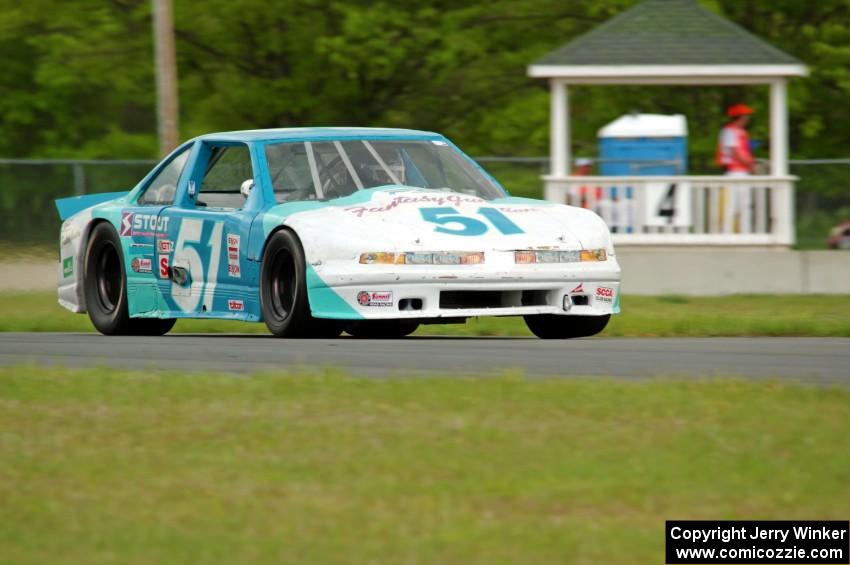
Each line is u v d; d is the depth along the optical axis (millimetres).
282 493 16875
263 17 90188
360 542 14906
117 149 98125
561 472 17531
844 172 66500
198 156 38062
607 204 65812
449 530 15289
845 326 39375
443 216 32812
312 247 32250
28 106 102062
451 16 89875
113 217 39750
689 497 16578
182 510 16250
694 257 64250
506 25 93750
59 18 94938
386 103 94188
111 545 14977
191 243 36594
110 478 17766
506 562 14266
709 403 21609
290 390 23094
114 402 22578
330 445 19156
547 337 35844
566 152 67125
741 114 66000
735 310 53062
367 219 32375
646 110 92688
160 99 71562
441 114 96562
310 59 91000
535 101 94062
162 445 19500
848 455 18219
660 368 26844
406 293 31312
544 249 32500
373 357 28688
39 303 57125
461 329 41281
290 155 35781
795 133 94688
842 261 63531
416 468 17828
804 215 67000
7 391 23797
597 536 15156
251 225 34406
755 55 65375
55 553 14781
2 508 16516
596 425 20141
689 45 66062
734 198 65125
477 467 17844
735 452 18469
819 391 22438
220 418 21062
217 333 41844
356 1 91000
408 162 36156
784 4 91438
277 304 33844
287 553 14547
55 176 70312
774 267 63875
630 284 64688
